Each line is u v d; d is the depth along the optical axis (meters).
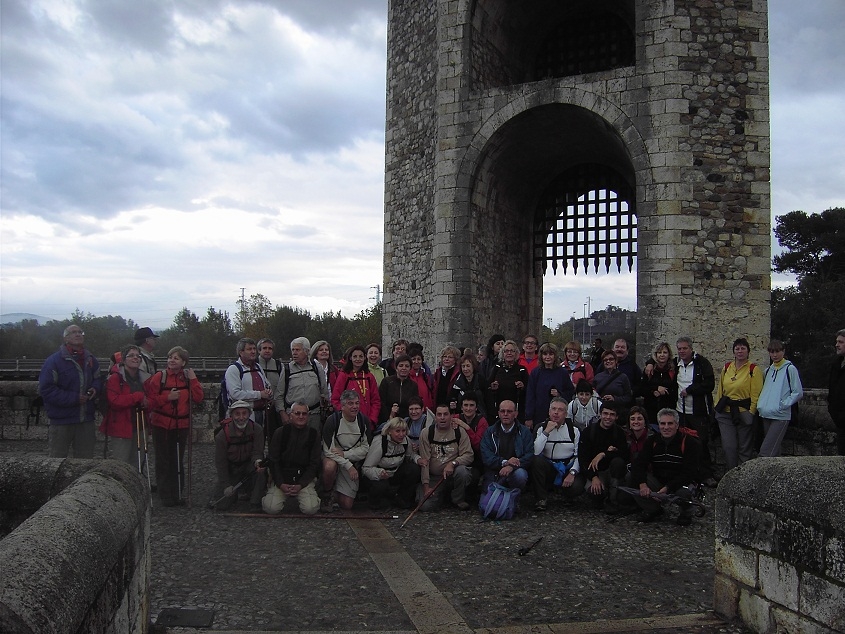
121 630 3.00
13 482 3.48
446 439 7.29
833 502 3.34
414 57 15.09
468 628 4.05
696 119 11.99
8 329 59.66
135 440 7.36
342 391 7.71
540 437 7.45
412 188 15.04
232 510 7.04
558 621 4.18
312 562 5.33
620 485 6.98
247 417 7.11
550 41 16.39
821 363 29.09
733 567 4.07
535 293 17.00
